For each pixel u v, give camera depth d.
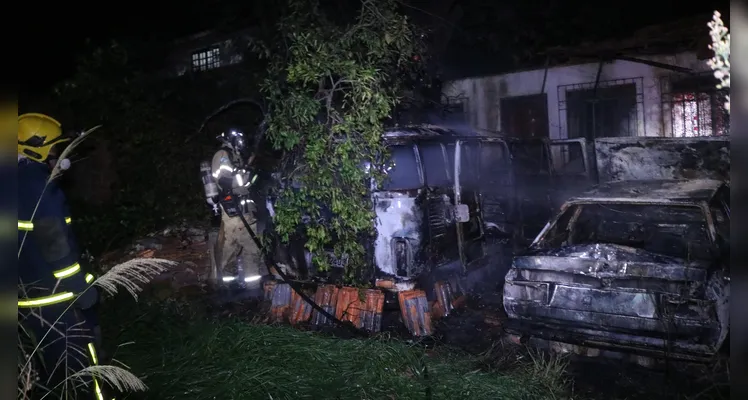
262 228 6.55
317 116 5.62
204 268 7.59
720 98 9.10
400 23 5.53
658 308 4.10
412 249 5.22
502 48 12.00
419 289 5.43
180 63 15.72
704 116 9.27
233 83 13.60
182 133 11.23
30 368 2.72
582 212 5.86
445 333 5.43
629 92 9.98
